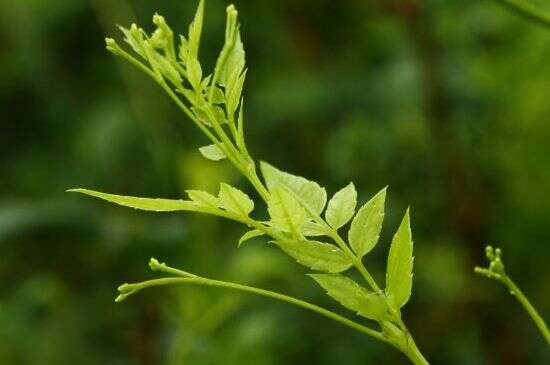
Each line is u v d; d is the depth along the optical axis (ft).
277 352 3.86
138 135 4.35
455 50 4.32
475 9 4.27
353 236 1.93
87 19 4.56
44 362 4.10
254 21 4.57
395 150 4.29
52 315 4.16
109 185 4.36
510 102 4.24
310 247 1.92
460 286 4.15
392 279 1.91
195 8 4.44
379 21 4.47
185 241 3.79
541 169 4.25
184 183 3.78
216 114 1.90
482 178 4.26
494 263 1.94
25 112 4.66
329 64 4.61
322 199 1.94
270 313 3.86
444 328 4.20
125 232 3.92
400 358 4.03
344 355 3.98
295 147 4.45
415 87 4.21
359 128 4.34
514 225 4.24
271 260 3.75
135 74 4.25
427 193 4.26
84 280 4.15
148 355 4.12
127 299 4.11
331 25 4.60
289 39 4.61
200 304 3.57
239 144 1.90
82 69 4.64
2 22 4.61
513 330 4.16
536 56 4.21
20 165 4.62
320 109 4.37
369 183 4.32
